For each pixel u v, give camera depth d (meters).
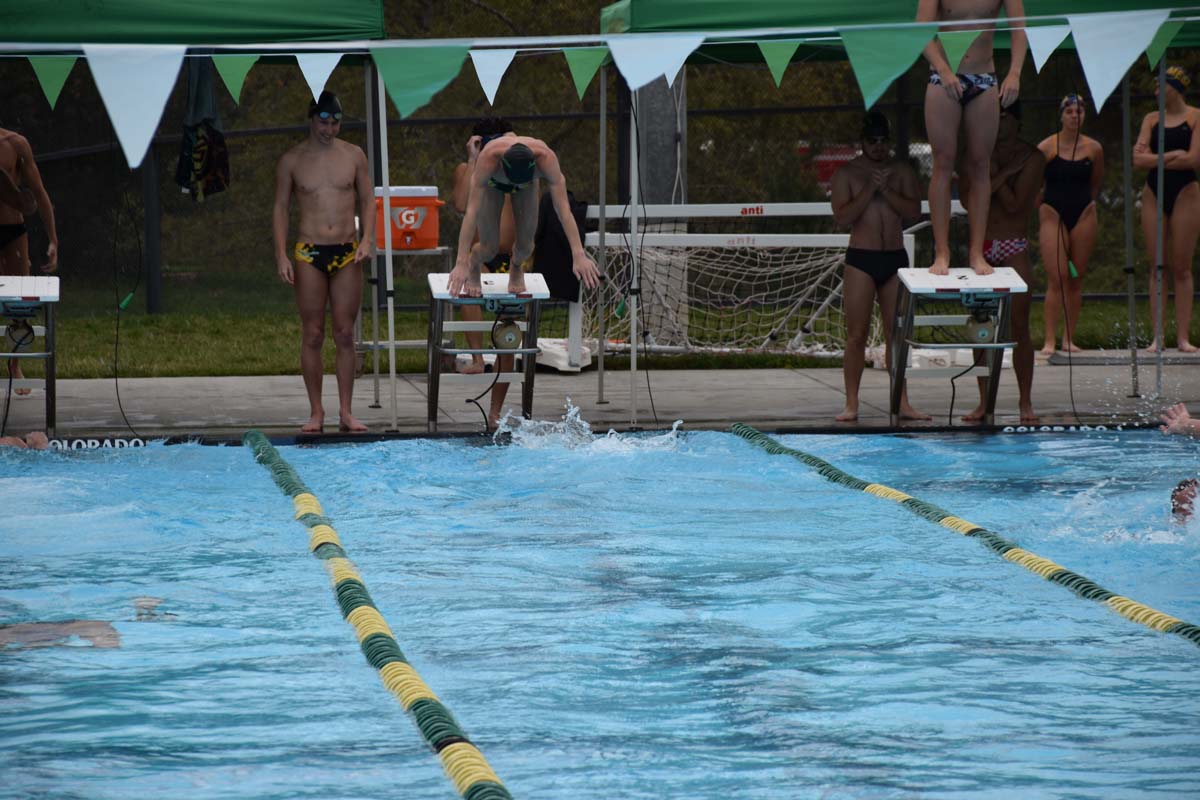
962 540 13.18
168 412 20.77
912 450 18.06
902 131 30.83
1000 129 19.38
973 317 18.89
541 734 8.06
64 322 32.25
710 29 18.88
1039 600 11.09
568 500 15.11
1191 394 22.17
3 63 34.38
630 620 10.54
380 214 24.03
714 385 24.11
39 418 20.09
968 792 7.18
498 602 11.04
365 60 20.55
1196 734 8.05
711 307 31.20
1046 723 8.25
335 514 14.41
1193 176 26.70
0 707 8.51
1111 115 36.47
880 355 26.25
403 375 25.80
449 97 38.38
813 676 9.17
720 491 15.62
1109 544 12.89
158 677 9.12
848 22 18.88
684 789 7.23
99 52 11.65
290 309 35.81
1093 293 35.59
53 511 14.27
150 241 34.62
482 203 18.12
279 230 18.53
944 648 9.80
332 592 11.33
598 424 19.72
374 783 7.31
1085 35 13.57
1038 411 20.72
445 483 16.00
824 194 37.38
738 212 26.86
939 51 18.42
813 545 13.04
